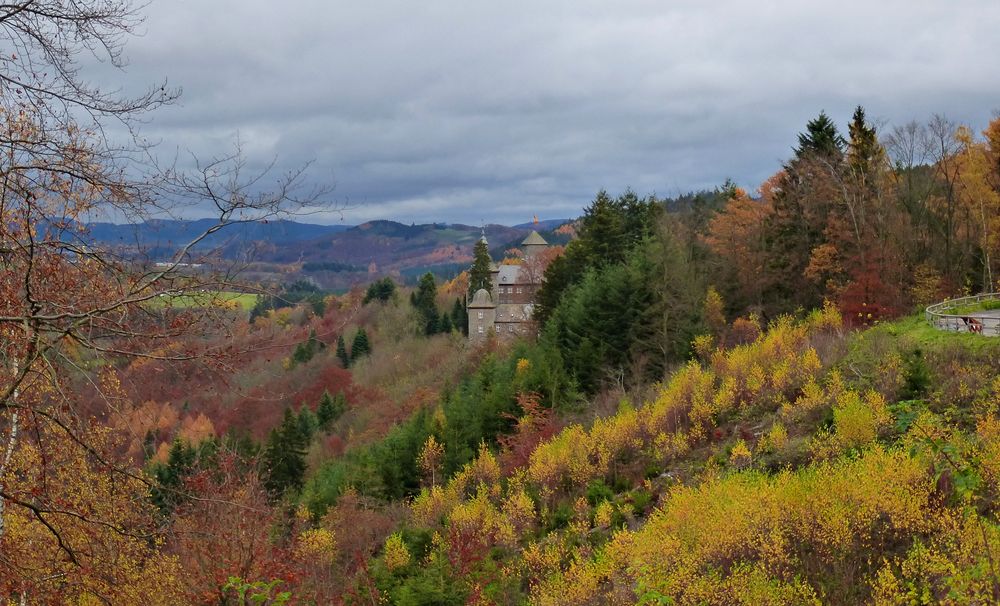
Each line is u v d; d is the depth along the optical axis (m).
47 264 6.95
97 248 6.96
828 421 22.70
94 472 8.23
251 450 34.06
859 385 24.30
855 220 42.81
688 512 17.14
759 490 16.72
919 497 14.22
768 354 30.44
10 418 7.64
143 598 9.16
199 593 13.07
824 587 13.70
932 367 23.80
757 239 51.91
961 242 46.38
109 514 8.04
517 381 40.44
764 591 13.39
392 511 32.88
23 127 6.86
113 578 8.34
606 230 60.72
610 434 28.44
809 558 14.79
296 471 43.94
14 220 6.81
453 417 39.31
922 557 12.70
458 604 15.75
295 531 26.62
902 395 22.78
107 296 7.08
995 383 20.22
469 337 91.25
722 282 51.50
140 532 8.49
